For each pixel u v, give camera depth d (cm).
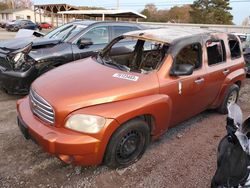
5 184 325
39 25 4156
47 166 361
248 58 918
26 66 579
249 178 226
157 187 335
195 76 430
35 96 346
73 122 312
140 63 420
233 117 238
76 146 305
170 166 378
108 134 320
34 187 323
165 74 384
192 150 423
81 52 646
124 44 464
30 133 334
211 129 500
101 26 690
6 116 505
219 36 508
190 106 445
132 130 347
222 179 250
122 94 338
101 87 339
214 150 426
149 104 351
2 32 3238
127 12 2128
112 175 351
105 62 430
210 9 7356
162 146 428
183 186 340
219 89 511
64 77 367
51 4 3553
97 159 325
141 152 376
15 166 358
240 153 236
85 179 341
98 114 314
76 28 684
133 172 359
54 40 651
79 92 328
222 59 514
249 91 779
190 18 7619
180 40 420
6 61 591
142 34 452
